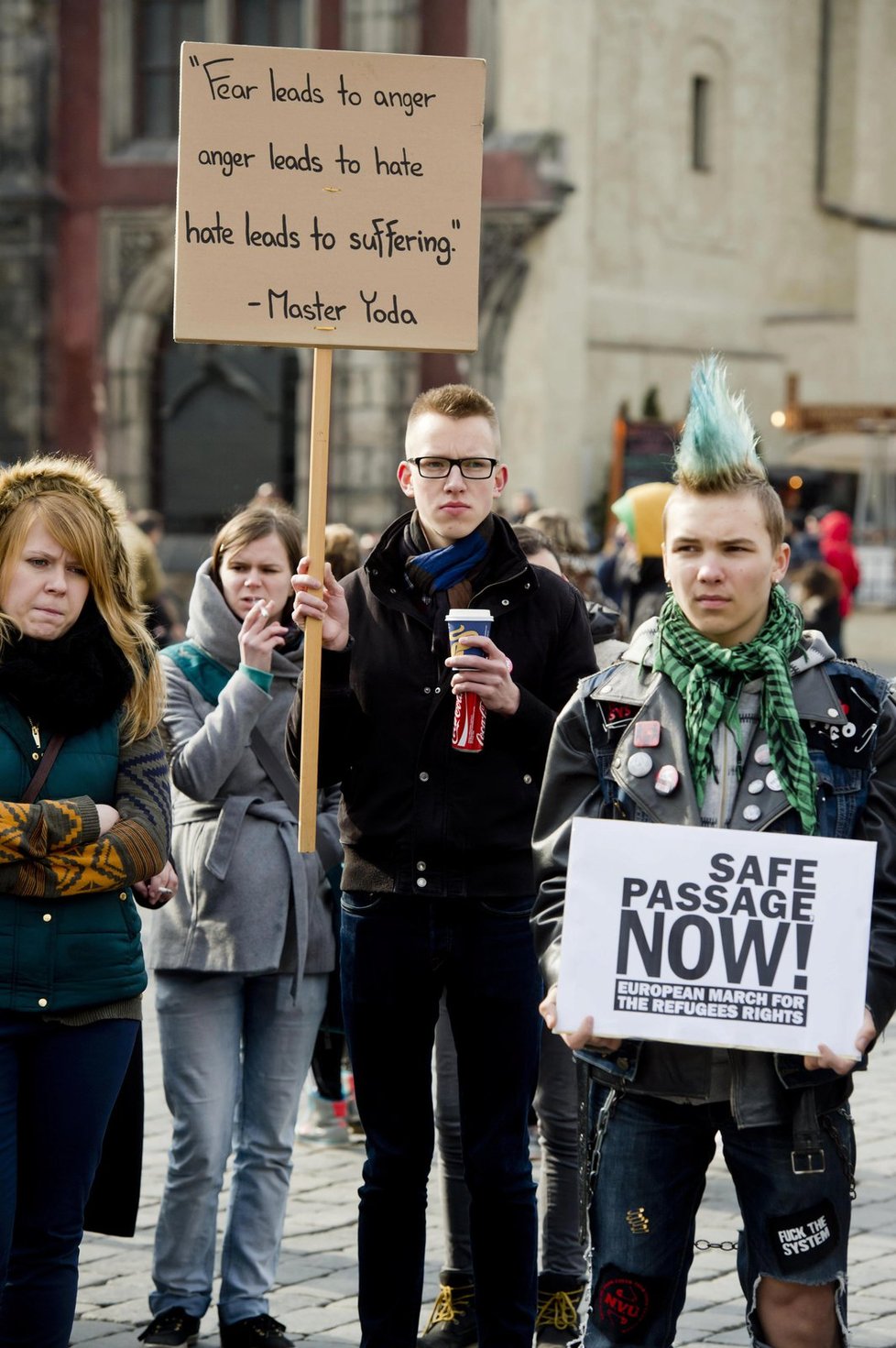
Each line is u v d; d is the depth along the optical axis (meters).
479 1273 7.19
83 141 44.62
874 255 49.53
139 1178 7.25
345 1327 8.34
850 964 5.44
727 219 47.72
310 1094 11.50
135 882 6.75
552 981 5.68
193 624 8.73
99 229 44.50
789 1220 5.61
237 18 43.72
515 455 42.66
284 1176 8.30
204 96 7.22
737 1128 5.66
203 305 7.23
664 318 45.94
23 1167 6.68
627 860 5.54
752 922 5.48
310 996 8.41
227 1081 8.25
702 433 5.67
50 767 6.73
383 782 7.22
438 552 7.31
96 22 44.38
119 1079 6.72
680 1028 5.47
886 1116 11.92
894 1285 8.84
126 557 7.03
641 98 45.19
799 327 48.75
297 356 42.81
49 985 6.58
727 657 5.68
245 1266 8.14
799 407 45.22
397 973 7.19
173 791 8.58
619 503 12.62
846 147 49.41
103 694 6.78
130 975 6.76
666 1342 5.75
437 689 7.21
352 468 42.12
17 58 44.25
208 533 43.84
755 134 48.25
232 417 43.56
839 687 5.68
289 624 8.83
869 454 44.59
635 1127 5.73
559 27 42.19
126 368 44.38
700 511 5.66
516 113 42.53
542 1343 8.23
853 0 49.19
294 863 8.34
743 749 5.68
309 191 7.25
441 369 42.44
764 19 48.19
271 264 7.24
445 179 7.29
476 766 7.18
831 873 5.46
